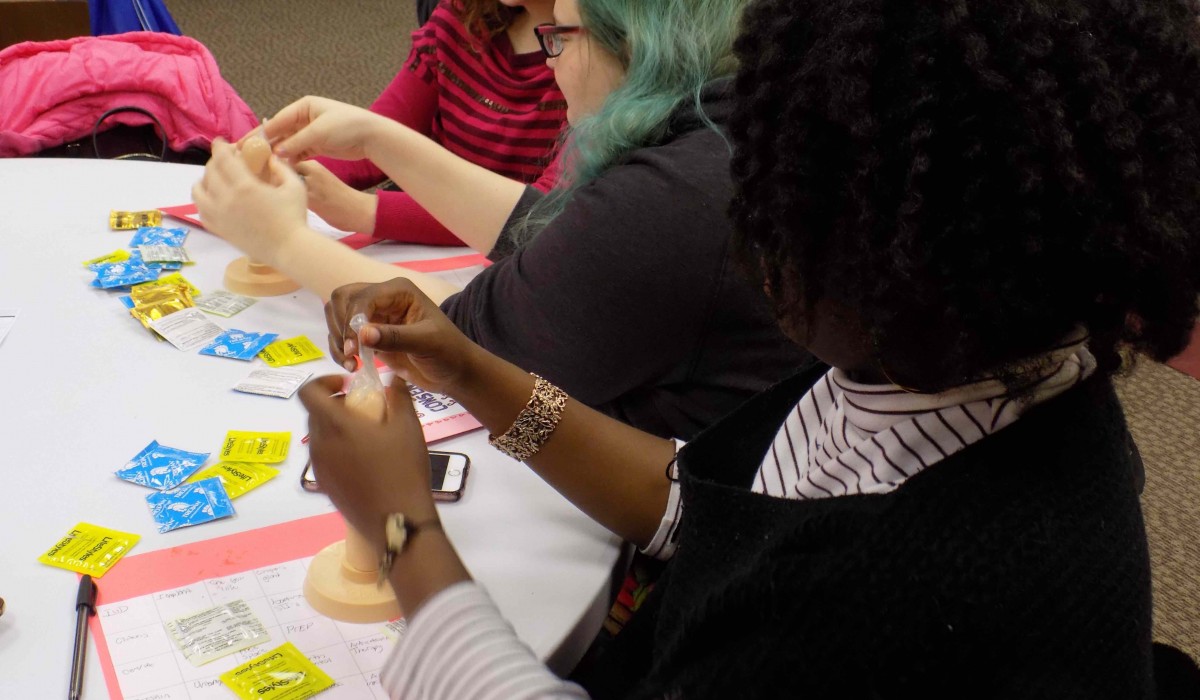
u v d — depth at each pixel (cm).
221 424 97
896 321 52
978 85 47
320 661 72
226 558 81
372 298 87
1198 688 76
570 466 88
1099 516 55
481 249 135
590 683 86
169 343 110
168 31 235
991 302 49
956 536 53
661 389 102
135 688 69
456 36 178
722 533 67
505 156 178
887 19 49
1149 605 55
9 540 81
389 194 142
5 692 68
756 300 90
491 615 64
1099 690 52
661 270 92
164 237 134
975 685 52
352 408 70
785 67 54
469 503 90
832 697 54
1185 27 51
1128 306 52
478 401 87
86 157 198
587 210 95
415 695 62
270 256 119
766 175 56
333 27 428
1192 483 219
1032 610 52
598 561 85
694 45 97
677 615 69
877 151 49
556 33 108
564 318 96
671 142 98
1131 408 241
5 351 106
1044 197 48
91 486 87
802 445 75
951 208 48
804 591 54
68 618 74
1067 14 48
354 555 77
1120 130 47
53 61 193
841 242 52
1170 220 49
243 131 208
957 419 58
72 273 124
